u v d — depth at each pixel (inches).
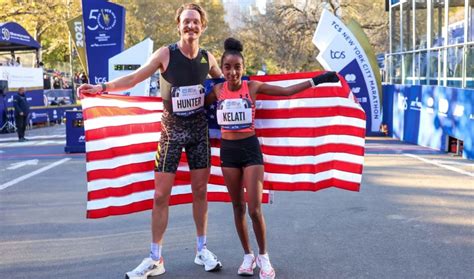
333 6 1333.7
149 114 188.2
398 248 200.2
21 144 616.1
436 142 481.7
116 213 184.1
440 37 577.3
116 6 563.2
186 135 171.3
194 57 169.6
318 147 196.2
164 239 218.5
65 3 1374.3
